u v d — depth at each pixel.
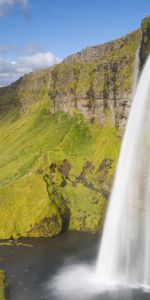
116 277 89.69
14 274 104.75
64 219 146.88
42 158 190.00
